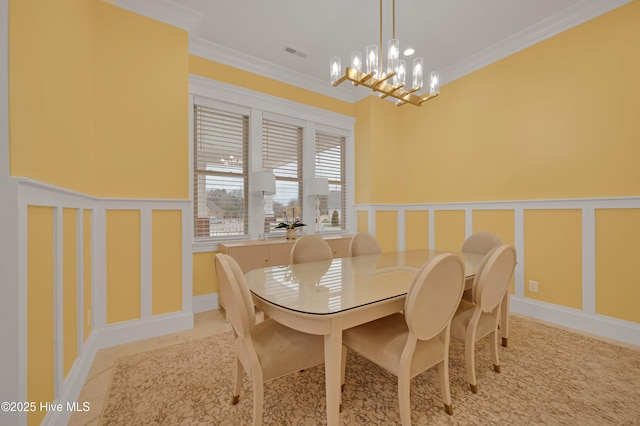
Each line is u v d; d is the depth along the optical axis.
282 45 3.19
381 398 1.59
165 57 2.54
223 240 3.32
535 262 2.90
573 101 2.64
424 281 1.19
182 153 2.62
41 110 1.29
